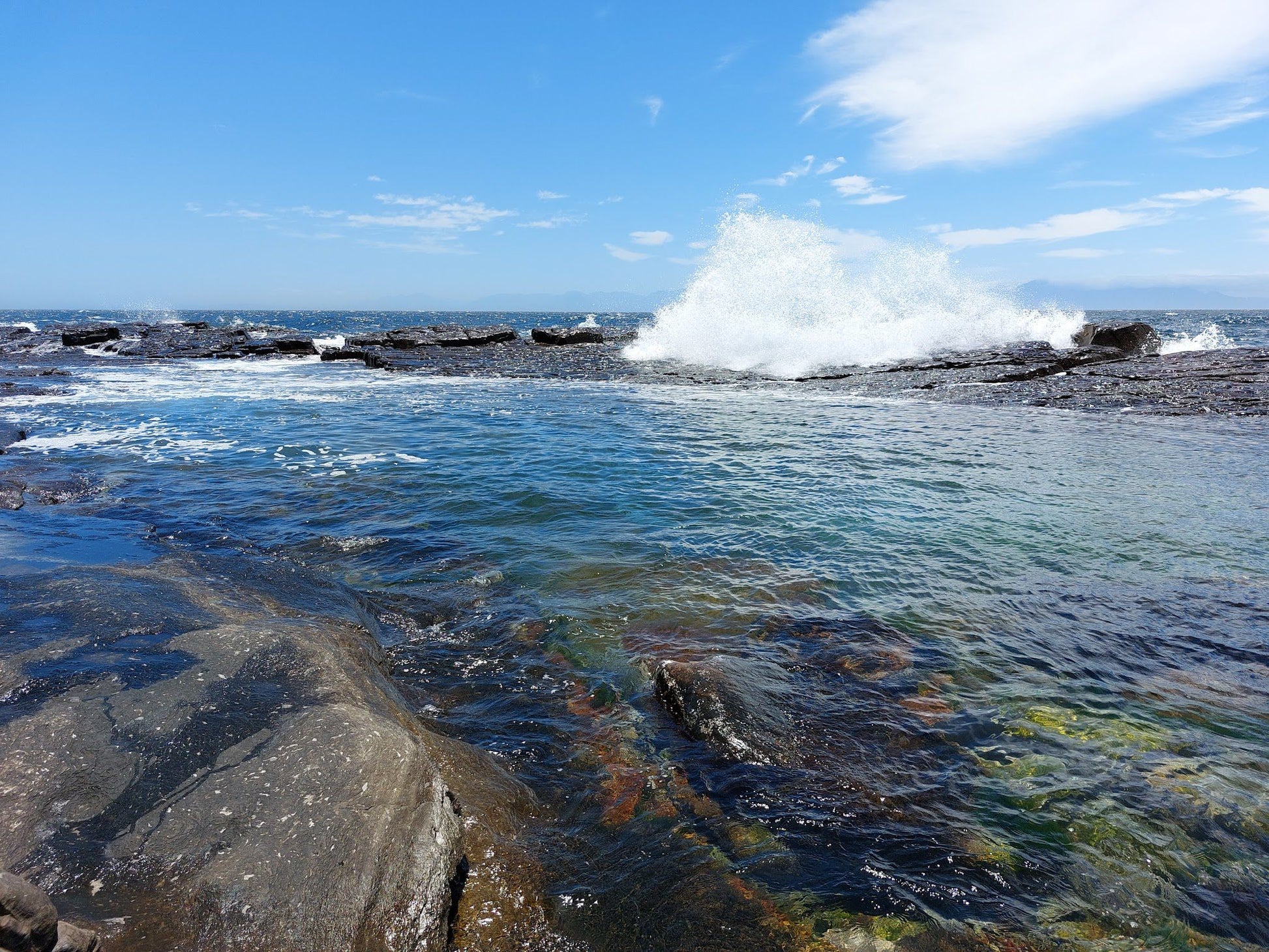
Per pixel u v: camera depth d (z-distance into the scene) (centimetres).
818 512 720
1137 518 696
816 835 289
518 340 3175
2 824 223
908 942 238
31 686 290
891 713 375
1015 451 1005
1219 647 444
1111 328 2145
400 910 224
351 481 840
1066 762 333
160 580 432
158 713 280
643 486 821
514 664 437
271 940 203
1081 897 256
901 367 2011
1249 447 1027
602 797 316
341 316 15075
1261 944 238
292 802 242
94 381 1933
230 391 1733
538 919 245
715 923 245
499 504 751
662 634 468
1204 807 301
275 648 339
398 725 293
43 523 610
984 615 489
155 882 213
